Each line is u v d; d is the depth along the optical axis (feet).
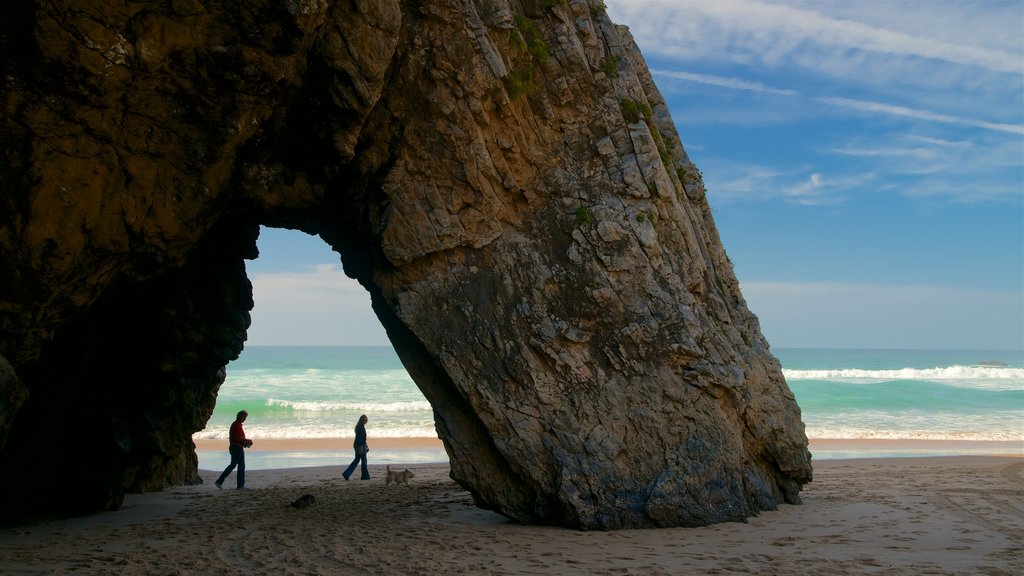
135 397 53.62
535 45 50.19
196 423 61.72
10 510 47.03
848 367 379.96
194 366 56.13
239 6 36.32
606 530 44.06
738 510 47.29
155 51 35.42
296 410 159.22
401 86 46.21
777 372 56.49
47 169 34.45
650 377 47.75
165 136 37.96
